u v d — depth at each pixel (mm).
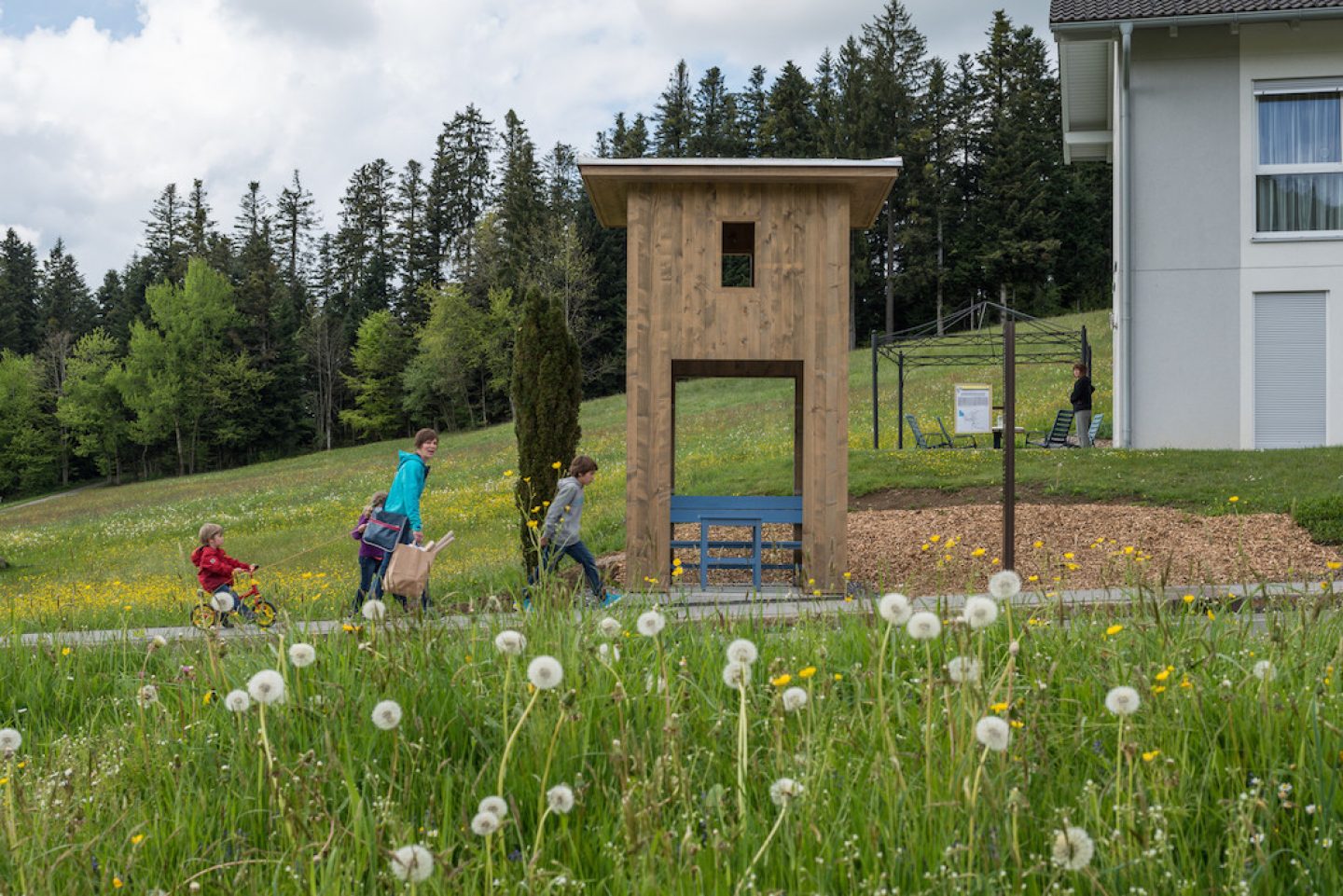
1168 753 3711
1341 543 12516
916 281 73812
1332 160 19281
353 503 36000
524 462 12188
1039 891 3080
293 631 5508
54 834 3713
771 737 4078
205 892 3404
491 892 2973
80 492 69938
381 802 3613
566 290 66875
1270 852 3293
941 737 3805
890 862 3113
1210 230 19469
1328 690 4223
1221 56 19438
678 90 85812
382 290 94000
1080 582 11398
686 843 3012
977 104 80375
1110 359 42031
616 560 13445
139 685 5297
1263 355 19359
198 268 80875
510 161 85562
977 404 24328
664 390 11867
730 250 14172
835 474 11812
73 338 99125
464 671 4660
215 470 82750
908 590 6270
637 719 4207
